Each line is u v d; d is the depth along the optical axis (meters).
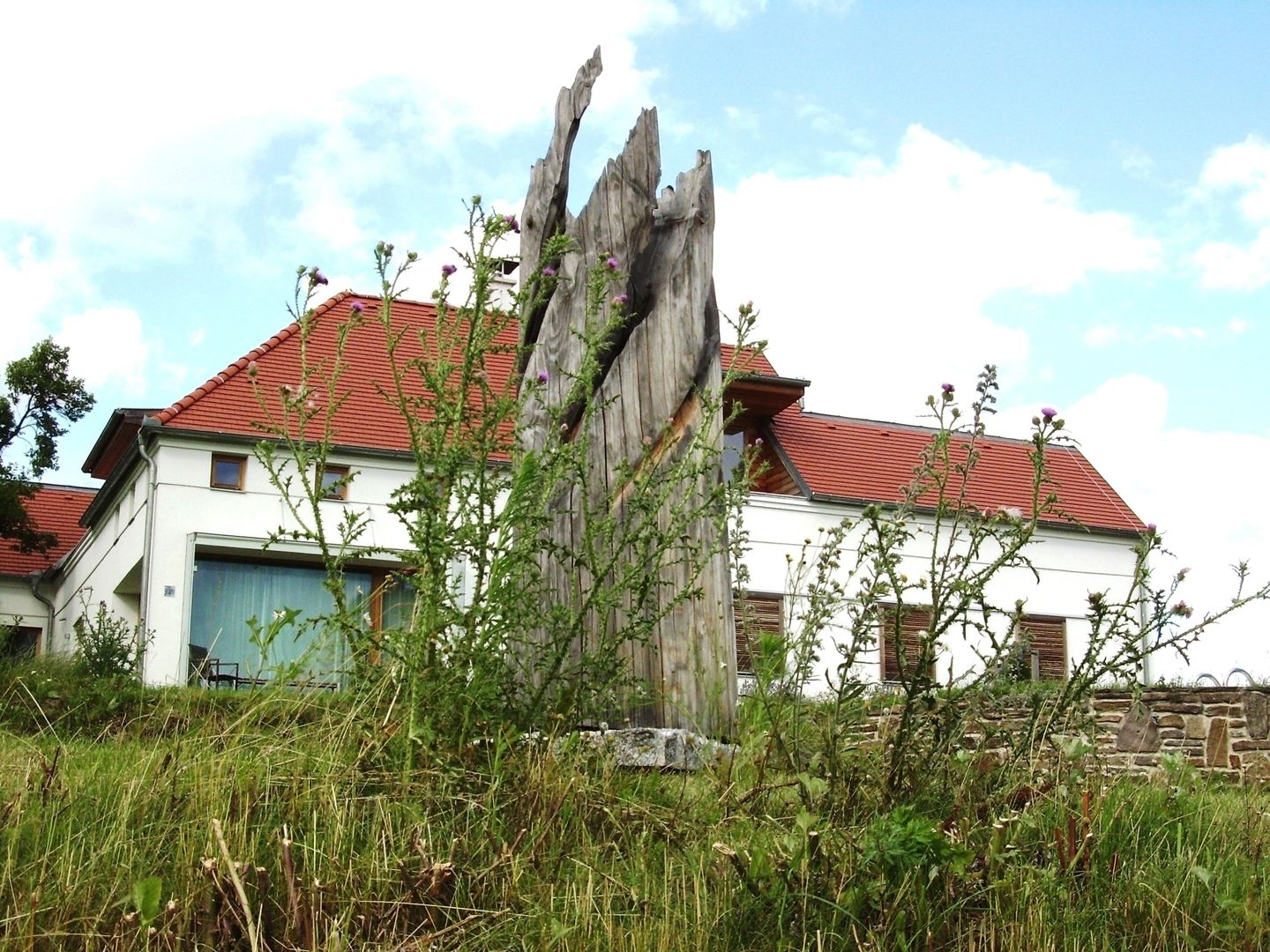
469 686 4.95
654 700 6.32
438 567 5.02
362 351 24.80
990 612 5.02
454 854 4.26
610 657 5.51
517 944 3.95
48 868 3.96
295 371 24.25
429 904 3.98
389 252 5.18
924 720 5.05
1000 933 4.16
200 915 3.81
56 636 31.48
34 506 34.81
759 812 4.97
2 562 32.09
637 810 4.81
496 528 5.07
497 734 4.86
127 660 13.94
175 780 4.46
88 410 29.02
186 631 21.98
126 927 3.68
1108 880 4.57
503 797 4.66
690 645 6.76
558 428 5.58
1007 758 5.11
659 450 7.11
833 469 27.67
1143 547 5.04
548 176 7.55
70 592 30.66
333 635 5.55
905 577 5.10
